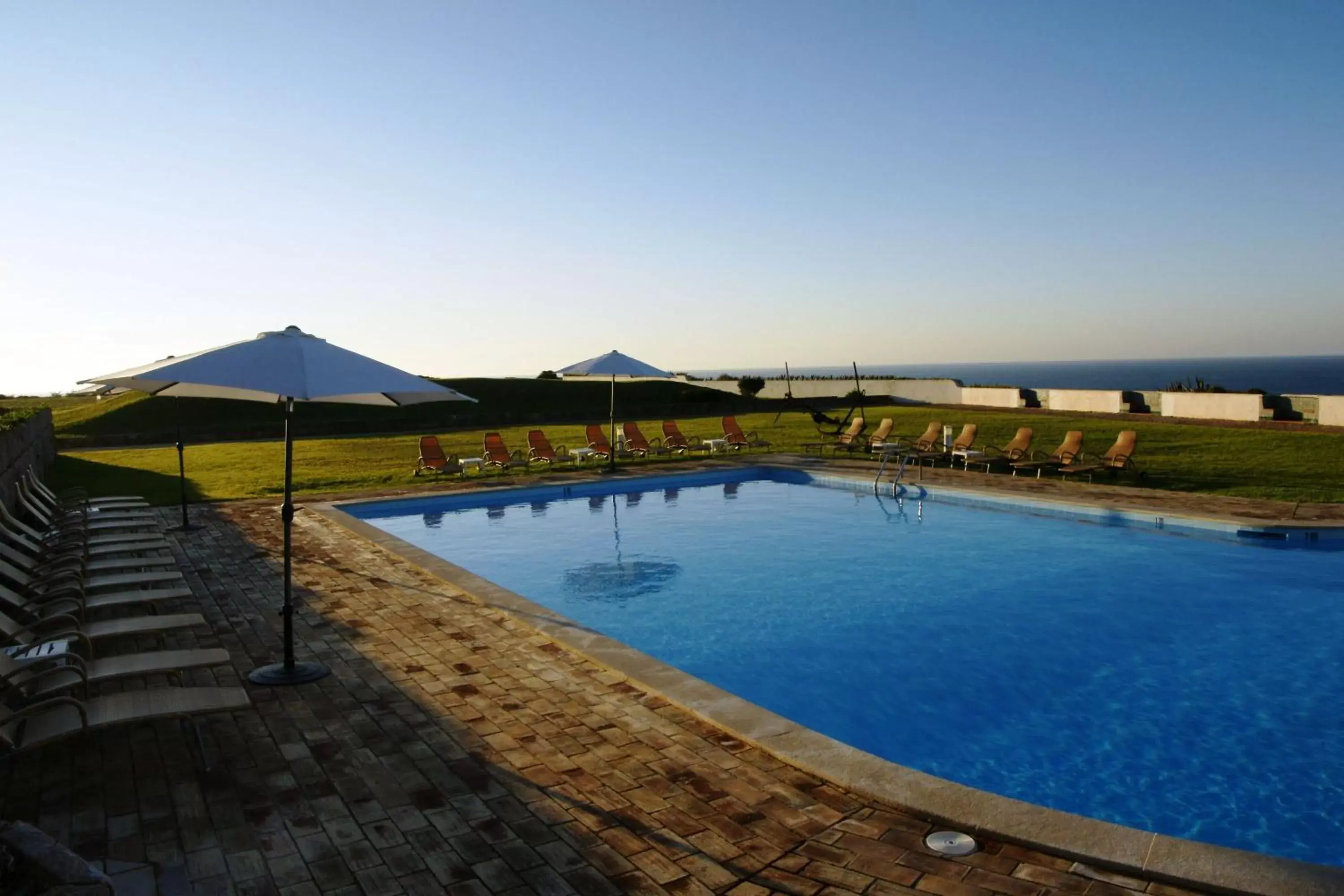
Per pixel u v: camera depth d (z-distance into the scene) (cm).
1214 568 1155
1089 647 891
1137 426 2636
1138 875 403
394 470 2120
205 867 422
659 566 1254
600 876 413
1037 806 474
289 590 690
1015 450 1869
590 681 683
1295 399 2531
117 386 758
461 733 584
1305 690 779
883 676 829
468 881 410
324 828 460
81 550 989
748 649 908
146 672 574
